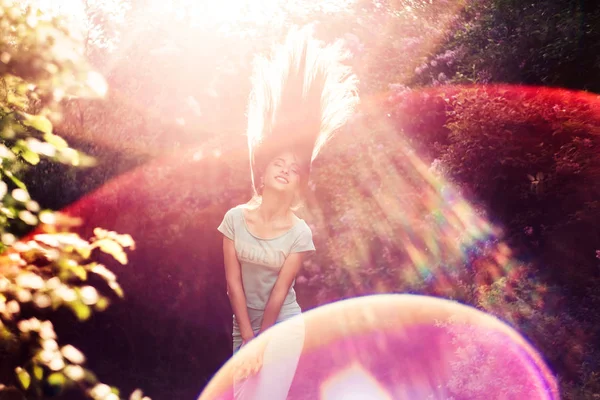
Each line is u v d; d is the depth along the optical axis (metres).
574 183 5.11
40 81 2.42
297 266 3.78
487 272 4.89
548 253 5.11
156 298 7.22
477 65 6.54
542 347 4.16
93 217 7.15
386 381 5.47
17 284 2.38
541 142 5.35
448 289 4.99
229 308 7.13
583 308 4.48
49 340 2.48
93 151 7.00
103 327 7.30
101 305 2.58
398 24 8.29
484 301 4.51
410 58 7.66
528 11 6.58
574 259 4.99
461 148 5.59
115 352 7.38
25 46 2.36
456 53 7.10
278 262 3.74
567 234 5.05
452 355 4.83
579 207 5.11
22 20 2.36
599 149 5.04
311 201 6.38
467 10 7.87
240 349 3.72
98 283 7.09
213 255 7.11
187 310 7.21
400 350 5.39
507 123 5.36
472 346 4.30
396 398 5.35
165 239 7.12
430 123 6.58
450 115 6.35
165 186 7.12
